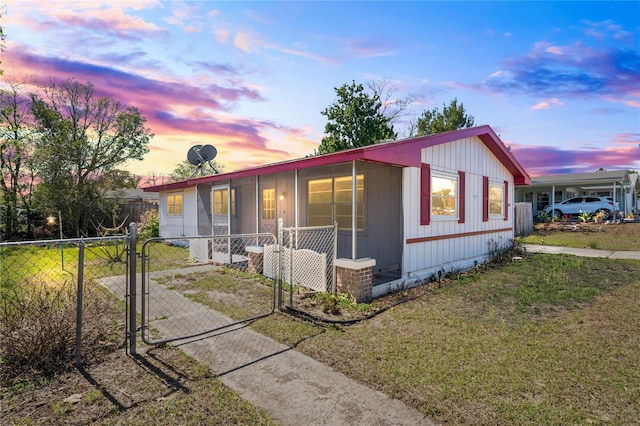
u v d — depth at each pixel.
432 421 2.42
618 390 2.79
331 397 2.72
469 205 8.71
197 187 12.22
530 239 13.80
